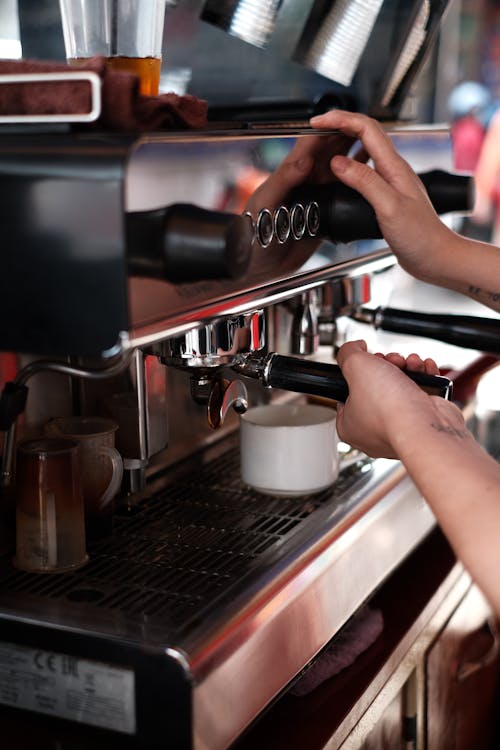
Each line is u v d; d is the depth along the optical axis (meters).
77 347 0.70
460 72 2.75
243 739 1.01
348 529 1.12
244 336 0.98
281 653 0.94
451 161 1.39
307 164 0.96
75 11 0.88
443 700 1.40
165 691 0.81
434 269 1.07
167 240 0.72
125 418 1.12
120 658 0.83
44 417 1.14
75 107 0.73
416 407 0.76
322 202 1.00
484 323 1.12
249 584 0.95
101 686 0.84
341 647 1.16
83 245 0.68
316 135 0.97
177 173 0.73
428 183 1.17
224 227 0.70
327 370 0.95
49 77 0.73
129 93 0.75
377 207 0.99
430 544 1.50
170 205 0.73
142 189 0.69
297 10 1.15
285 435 1.19
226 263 0.71
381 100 1.39
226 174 0.80
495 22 2.76
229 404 1.04
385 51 1.32
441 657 1.38
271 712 1.06
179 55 1.09
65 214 0.69
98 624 0.86
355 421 0.82
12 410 0.97
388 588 1.35
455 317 1.14
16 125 0.75
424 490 0.70
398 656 1.20
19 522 0.99
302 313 1.27
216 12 1.10
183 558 1.02
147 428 1.11
